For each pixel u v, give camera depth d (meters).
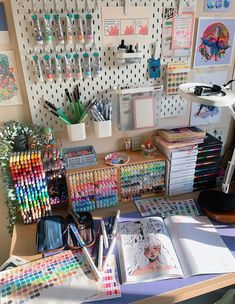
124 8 0.94
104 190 1.07
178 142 1.11
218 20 1.06
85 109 1.02
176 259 0.86
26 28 0.88
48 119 1.04
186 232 0.96
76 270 0.82
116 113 1.09
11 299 0.74
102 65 1.01
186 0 0.99
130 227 0.99
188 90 0.85
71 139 1.02
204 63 1.13
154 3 0.96
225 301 1.00
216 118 1.27
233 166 1.03
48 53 0.93
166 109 1.17
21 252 0.90
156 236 0.94
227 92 0.84
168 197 1.17
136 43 1.01
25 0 0.85
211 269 0.82
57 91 1.00
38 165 0.92
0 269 0.83
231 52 1.14
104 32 0.96
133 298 0.74
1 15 0.86
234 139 1.33
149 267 0.82
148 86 1.07
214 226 1.00
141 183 1.12
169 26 1.01
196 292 0.76
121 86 1.06
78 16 0.90
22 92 0.98
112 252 0.88
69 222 1.00
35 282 0.78
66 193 1.07
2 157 0.91
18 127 0.97
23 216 1.00
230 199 1.04
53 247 0.88
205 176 1.21
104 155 1.15
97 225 1.01
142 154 1.15
